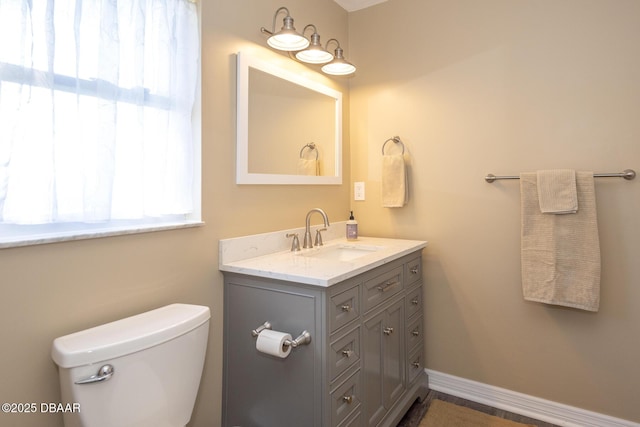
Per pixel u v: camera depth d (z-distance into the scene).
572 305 1.79
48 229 1.14
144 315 1.25
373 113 2.45
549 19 1.92
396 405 1.87
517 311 2.03
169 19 1.39
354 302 1.52
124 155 1.26
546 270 1.85
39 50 1.04
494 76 2.06
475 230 2.14
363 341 1.58
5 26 0.98
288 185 2.00
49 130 1.06
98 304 1.20
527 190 1.90
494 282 2.09
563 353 1.92
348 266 1.53
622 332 1.79
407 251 1.94
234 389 1.59
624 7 1.76
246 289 1.55
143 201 1.31
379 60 2.42
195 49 1.47
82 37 1.14
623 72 1.76
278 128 1.91
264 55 1.83
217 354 1.59
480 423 1.92
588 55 1.83
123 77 1.25
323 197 2.28
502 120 2.04
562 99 1.90
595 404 1.85
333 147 2.36
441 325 2.24
